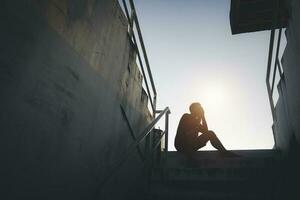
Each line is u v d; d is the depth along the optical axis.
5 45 1.30
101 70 2.45
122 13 2.97
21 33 1.41
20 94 1.40
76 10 1.98
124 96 3.07
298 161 2.48
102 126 2.44
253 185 2.78
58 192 1.72
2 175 1.27
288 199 2.61
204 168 2.98
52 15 1.70
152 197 3.04
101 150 2.40
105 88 2.53
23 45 1.43
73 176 1.91
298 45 2.21
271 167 2.84
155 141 4.18
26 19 1.46
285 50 2.71
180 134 3.51
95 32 2.31
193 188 2.98
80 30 2.05
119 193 2.72
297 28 2.21
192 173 3.01
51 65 1.68
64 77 1.83
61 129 1.79
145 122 3.97
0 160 1.26
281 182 2.70
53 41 1.71
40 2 1.58
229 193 2.83
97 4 2.33
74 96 1.97
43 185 1.57
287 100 2.82
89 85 2.21
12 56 1.35
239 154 3.59
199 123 3.64
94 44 2.30
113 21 2.71
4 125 1.29
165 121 4.10
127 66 3.18
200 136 3.42
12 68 1.35
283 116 3.10
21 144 1.40
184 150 3.44
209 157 3.49
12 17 1.35
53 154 1.69
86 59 2.16
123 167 2.89
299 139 2.42
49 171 1.64
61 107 1.80
